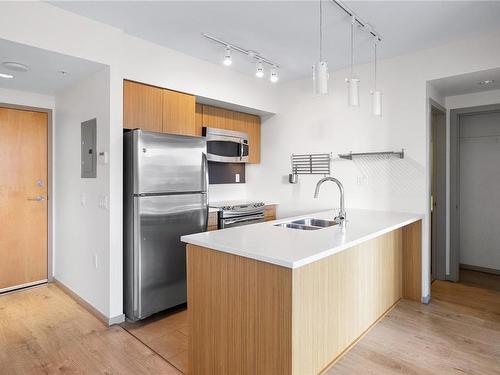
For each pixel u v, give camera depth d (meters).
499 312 2.97
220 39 2.97
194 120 3.43
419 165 3.25
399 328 2.65
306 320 1.82
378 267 2.77
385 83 3.46
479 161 4.14
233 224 3.81
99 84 2.81
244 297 1.75
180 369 2.10
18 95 3.45
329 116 3.92
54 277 3.73
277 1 2.33
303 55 3.36
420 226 3.21
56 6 2.37
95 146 2.88
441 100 3.70
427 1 2.32
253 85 4.09
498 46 2.79
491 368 2.10
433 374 2.04
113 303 2.72
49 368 2.11
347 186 3.76
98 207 2.84
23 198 3.52
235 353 1.81
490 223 4.10
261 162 4.64
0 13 2.13
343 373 2.04
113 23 2.65
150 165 2.75
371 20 2.60
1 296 3.31
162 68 3.12
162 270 2.86
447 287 3.65
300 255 1.60
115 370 2.09
